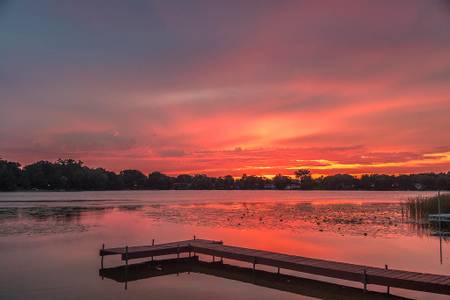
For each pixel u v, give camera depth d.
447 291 17.09
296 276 22.34
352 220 50.59
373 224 45.72
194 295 18.80
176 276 22.33
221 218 54.09
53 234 37.25
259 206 83.81
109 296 18.47
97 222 48.56
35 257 26.59
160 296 18.58
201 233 38.34
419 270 22.75
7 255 27.17
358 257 26.41
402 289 19.66
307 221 49.59
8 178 192.00
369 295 18.88
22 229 40.88
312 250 28.95
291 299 18.30
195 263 25.66
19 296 18.33
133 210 70.38
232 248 25.84
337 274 19.80
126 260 23.59
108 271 23.25
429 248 29.70
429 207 52.25
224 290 19.62
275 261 22.17
